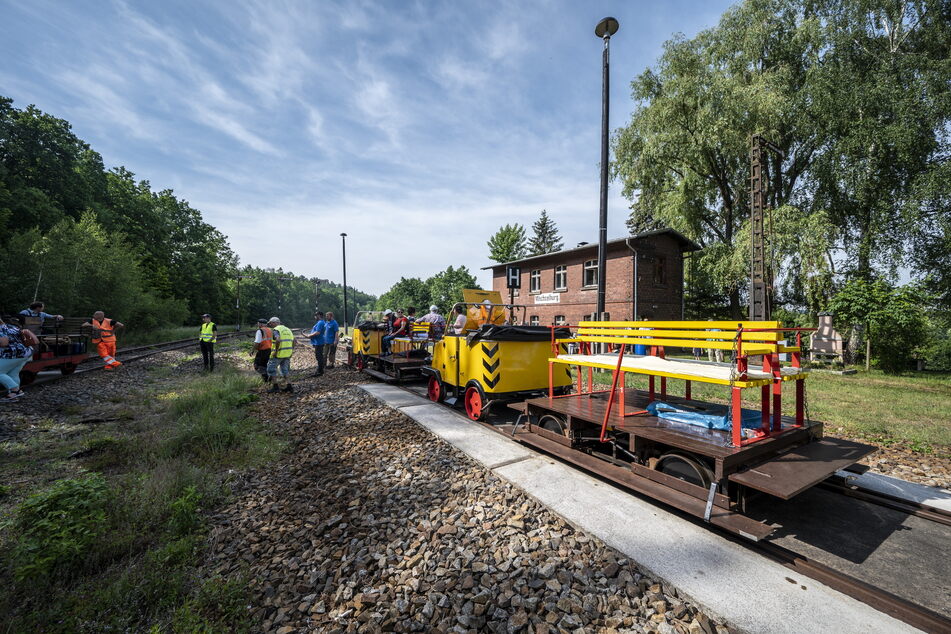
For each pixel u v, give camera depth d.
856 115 16.05
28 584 2.69
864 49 16.53
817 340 15.22
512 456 4.97
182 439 5.65
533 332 6.54
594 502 3.76
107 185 33.69
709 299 23.38
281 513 3.80
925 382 11.49
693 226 20.67
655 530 3.27
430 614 2.42
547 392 6.74
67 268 18.19
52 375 10.70
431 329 9.07
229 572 2.96
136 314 24.88
